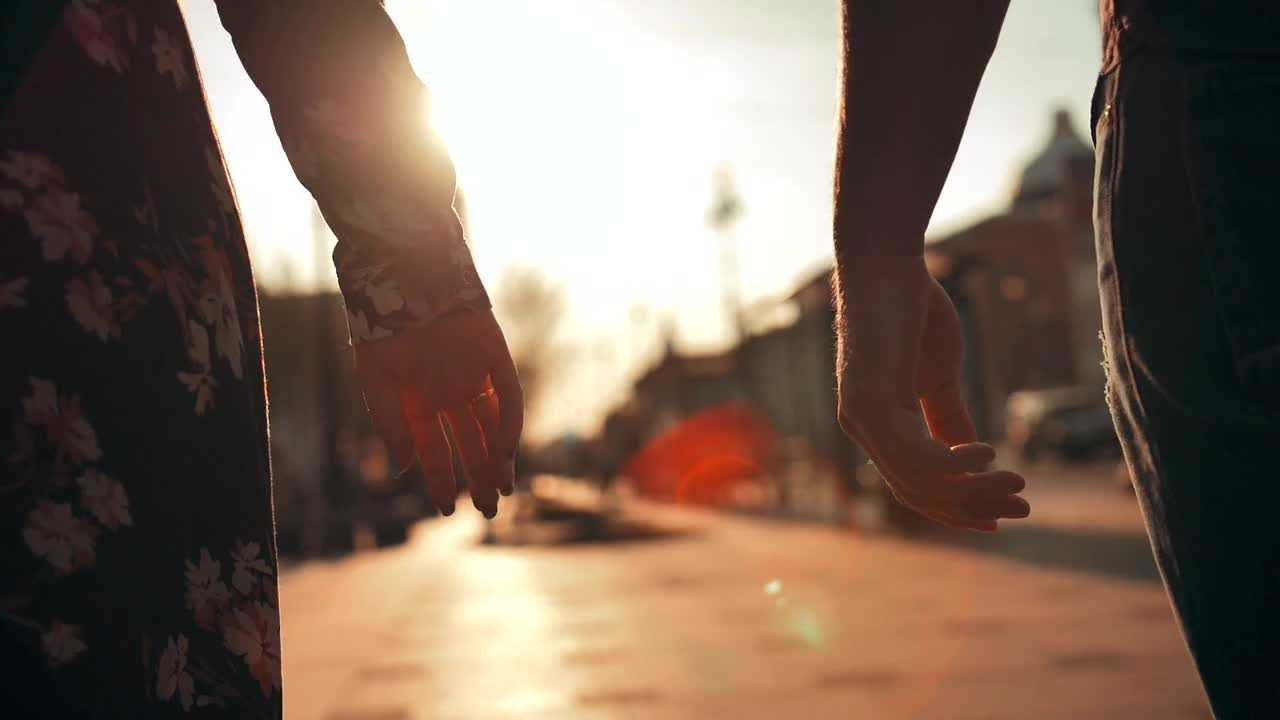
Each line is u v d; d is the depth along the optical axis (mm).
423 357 1009
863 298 936
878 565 11594
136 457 803
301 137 987
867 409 920
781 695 5484
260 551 891
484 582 12594
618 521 26031
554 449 78062
